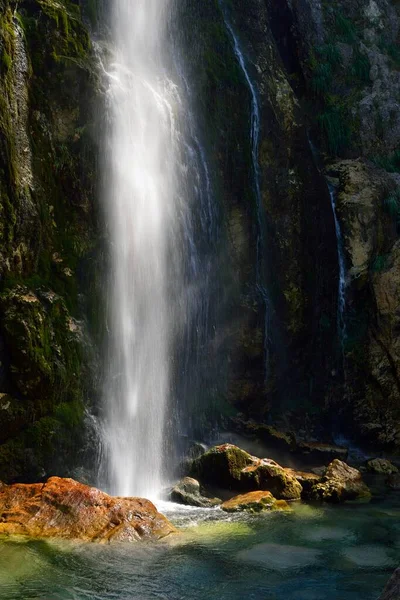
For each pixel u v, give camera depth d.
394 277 17.14
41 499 8.85
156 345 12.87
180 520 9.49
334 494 10.98
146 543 8.34
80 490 8.98
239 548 8.39
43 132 11.38
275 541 8.76
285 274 16.27
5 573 7.21
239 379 14.92
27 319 10.15
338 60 21.62
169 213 13.55
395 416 16.41
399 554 8.38
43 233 11.11
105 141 12.35
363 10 23.48
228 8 17.72
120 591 6.93
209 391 14.12
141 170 13.09
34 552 7.80
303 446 14.29
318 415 16.34
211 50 16.16
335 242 17.72
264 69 17.42
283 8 20.66
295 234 16.58
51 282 11.09
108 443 11.28
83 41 12.48
